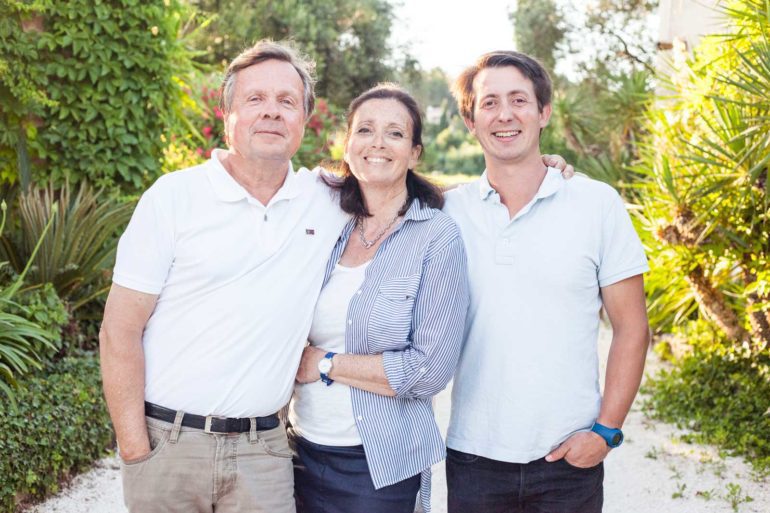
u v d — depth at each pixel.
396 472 2.31
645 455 4.62
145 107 6.00
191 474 2.27
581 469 2.38
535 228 2.36
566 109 9.75
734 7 5.01
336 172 2.60
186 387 2.26
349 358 2.29
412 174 2.50
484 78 2.41
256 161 2.30
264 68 2.35
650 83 9.23
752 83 4.38
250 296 2.27
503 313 2.35
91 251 5.10
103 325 2.27
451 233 2.34
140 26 5.86
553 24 17.69
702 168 4.68
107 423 4.38
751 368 5.19
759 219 4.60
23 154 5.20
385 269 2.34
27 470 3.72
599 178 8.87
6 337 4.04
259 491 2.30
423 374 2.25
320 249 2.39
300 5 17.91
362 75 19.88
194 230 2.28
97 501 3.88
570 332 2.35
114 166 5.82
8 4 5.11
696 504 3.99
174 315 2.28
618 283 2.39
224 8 17.53
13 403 3.65
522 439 2.34
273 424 2.37
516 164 2.40
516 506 2.43
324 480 2.36
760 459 4.40
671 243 4.94
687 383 5.39
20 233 4.94
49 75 5.62
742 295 4.98
